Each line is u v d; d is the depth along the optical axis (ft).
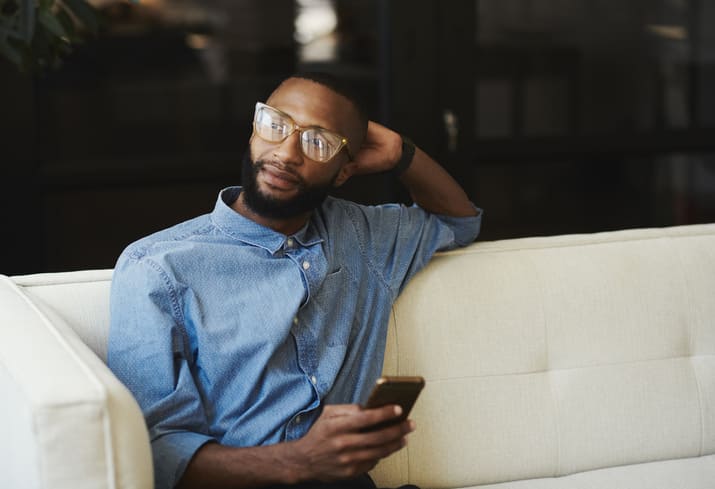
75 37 9.02
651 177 14.60
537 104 13.93
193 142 12.88
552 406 7.46
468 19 13.42
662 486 7.34
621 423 7.57
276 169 6.49
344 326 6.85
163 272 6.31
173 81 12.69
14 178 12.10
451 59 13.43
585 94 14.11
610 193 14.47
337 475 5.90
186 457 5.99
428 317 7.32
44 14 8.41
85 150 12.45
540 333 7.50
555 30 13.83
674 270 7.88
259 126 6.57
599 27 13.99
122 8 12.35
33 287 6.85
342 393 6.81
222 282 6.48
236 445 6.39
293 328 6.62
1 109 11.92
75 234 12.53
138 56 12.50
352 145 6.83
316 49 13.14
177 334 6.31
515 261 7.68
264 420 6.44
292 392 6.56
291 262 6.70
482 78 13.62
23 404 5.22
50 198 12.37
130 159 12.65
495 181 13.96
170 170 12.82
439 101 13.47
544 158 14.10
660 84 14.37
